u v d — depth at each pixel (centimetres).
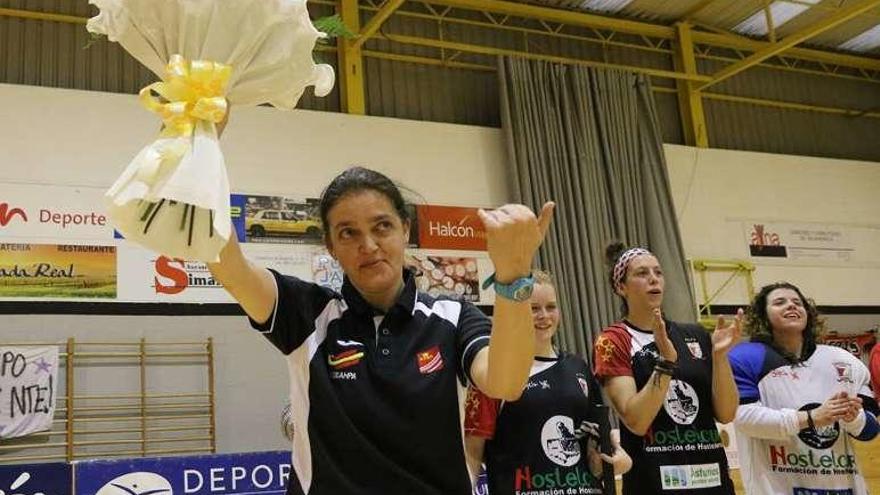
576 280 876
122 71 789
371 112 883
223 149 782
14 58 757
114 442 691
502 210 114
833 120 1145
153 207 109
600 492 260
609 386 284
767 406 313
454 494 130
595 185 917
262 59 116
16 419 660
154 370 716
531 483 255
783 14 1041
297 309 142
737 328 285
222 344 742
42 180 714
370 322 140
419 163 864
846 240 1055
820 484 296
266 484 505
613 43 1032
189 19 112
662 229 931
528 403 263
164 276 734
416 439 130
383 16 820
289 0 116
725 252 985
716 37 1076
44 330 688
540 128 912
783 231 1023
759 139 1084
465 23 957
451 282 837
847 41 1145
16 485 449
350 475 130
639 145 965
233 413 733
